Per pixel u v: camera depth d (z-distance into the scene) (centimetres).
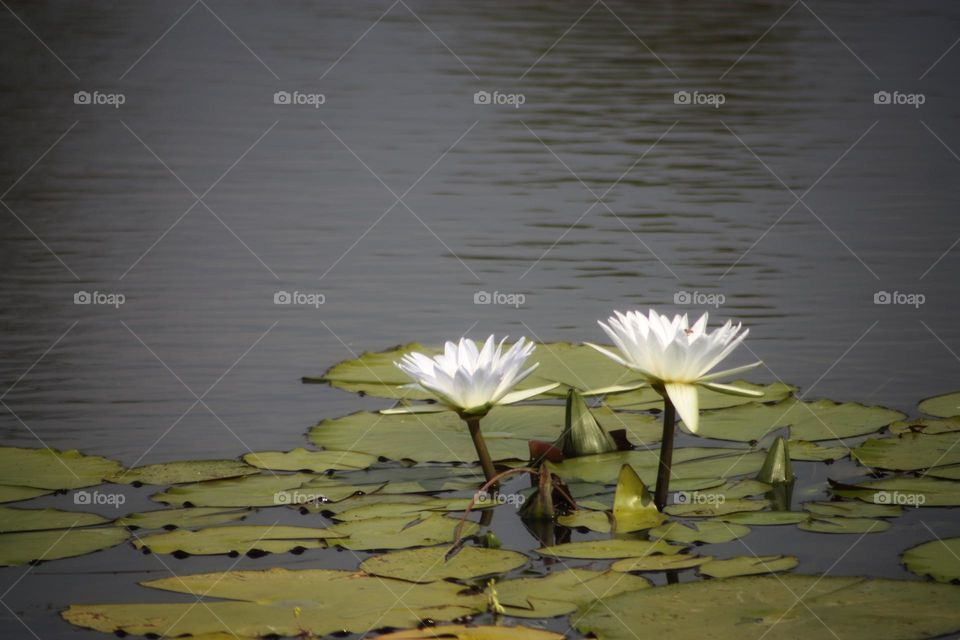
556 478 344
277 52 1301
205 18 1495
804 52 1305
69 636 260
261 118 1038
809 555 304
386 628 257
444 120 1045
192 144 950
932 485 350
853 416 416
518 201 805
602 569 294
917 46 1299
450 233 730
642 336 331
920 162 887
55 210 767
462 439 405
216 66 1230
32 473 366
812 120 1034
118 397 452
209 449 395
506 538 320
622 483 343
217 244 699
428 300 594
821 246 683
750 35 1409
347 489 359
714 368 480
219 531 323
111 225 735
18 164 880
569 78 1215
